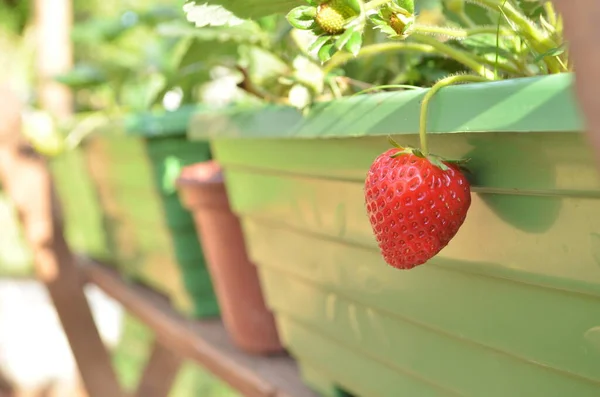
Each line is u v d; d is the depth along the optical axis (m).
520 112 0.29
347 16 0.33
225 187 0.60
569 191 0.30
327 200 0.43
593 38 0.19
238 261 0.61
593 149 0.19
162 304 0.82
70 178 1.05
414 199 0.32
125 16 0.98
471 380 0.38
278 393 0.55
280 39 0.49
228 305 0.63
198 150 0.71
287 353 0.63
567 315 0.32
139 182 0.74
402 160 0.32
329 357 0.48
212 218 0.62
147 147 0.69
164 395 0.94
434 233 0.32
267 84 0.47
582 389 0.33
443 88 0.32
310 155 0.43
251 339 0.62
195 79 0.73
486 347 0.36
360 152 0.39
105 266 1.05
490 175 0.33
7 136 1.04
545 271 0.32
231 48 0.60
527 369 0.35
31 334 2.55
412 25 0.34
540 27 0.42
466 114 0.31
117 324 2.45
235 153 0.51
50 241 1.05
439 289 0.38
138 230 0.80
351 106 0.37
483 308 0.36
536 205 0.32
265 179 0.49
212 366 0.66
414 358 0.41
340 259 0.44
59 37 1.03
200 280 0.73
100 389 1.06
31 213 1.05
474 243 0.35
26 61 1.64
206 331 0.71
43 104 1.02
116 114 0.91
